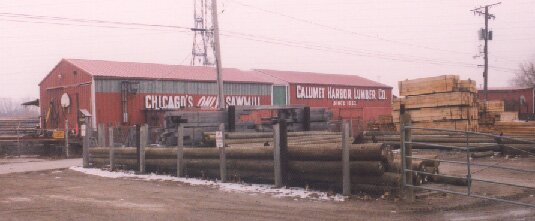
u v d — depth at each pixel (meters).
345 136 11.07
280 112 22.44
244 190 12.48
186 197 11.73
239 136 18.31
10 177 17.59
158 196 12.02
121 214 9.81
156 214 9.76
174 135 19.25
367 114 44.59
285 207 10.12
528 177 13.91
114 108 34.97
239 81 42.31
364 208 9.72
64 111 37.12
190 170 15.64
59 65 38.06
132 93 35.62
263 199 11.13
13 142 31.00
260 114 28.89
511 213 9.16
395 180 10.60
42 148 31.61
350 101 54.41
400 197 10.48
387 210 9.48
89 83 34.44
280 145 12.59
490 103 25.14
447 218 8.77
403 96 24.61
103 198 11.91
